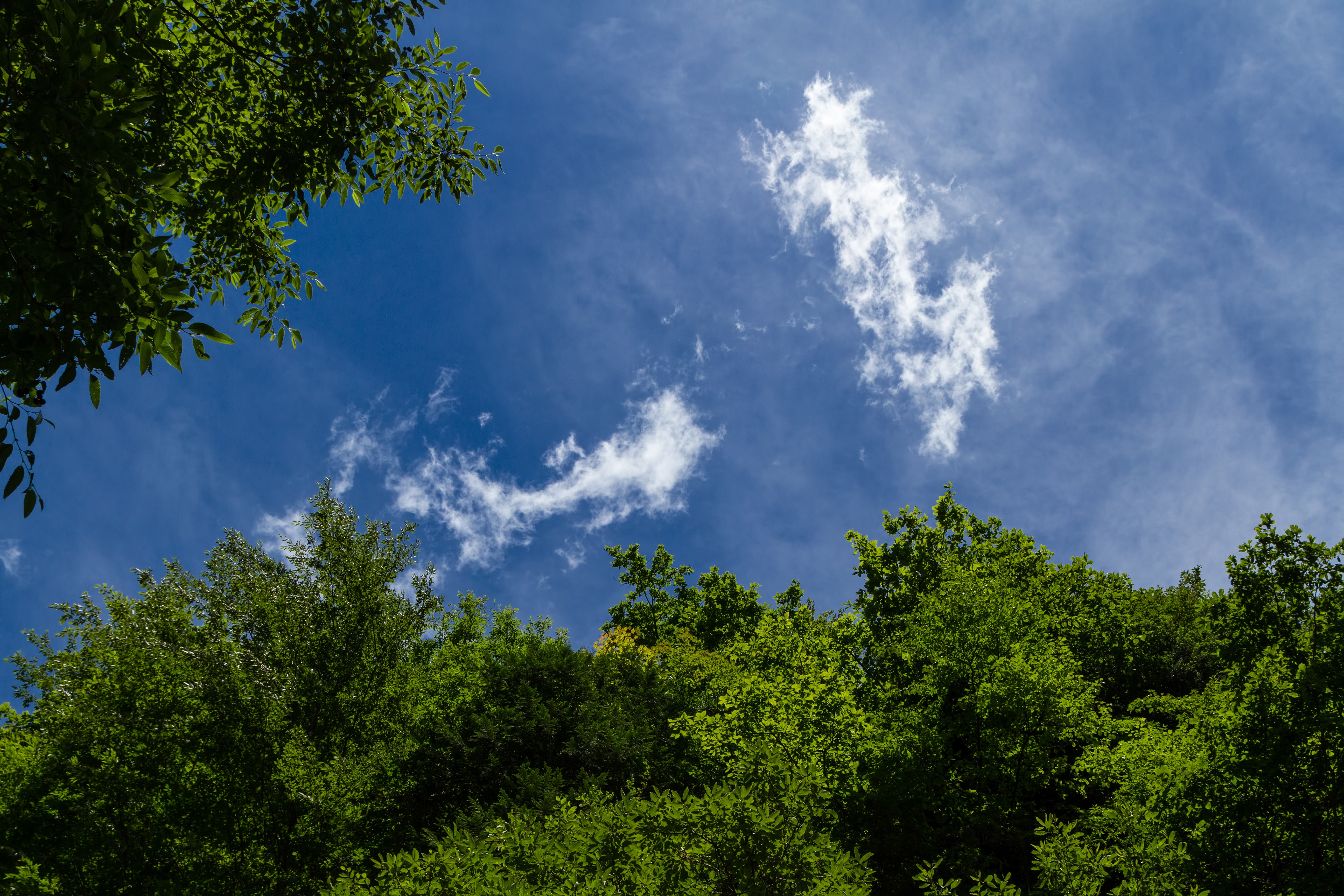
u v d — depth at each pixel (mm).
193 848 12672
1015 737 15219
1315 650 11594
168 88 7000
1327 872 10312
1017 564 24062
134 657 13727
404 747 15625
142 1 6301
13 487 3930
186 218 7961
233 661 14109
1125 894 8695
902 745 15094
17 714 16141
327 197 8602
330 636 15289
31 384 4023
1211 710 12227
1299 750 10617
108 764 13055
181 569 16047
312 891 12602
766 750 8695
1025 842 14711
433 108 8961
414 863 7531
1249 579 12797
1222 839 10992
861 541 25984
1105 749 14297
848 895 6566
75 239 3885
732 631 40000
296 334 9141
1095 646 24562
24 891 12469
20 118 3744
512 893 6648
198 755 13414
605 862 7059
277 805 13203
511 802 14375
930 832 14703
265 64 7773
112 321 4086
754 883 6680
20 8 3732
